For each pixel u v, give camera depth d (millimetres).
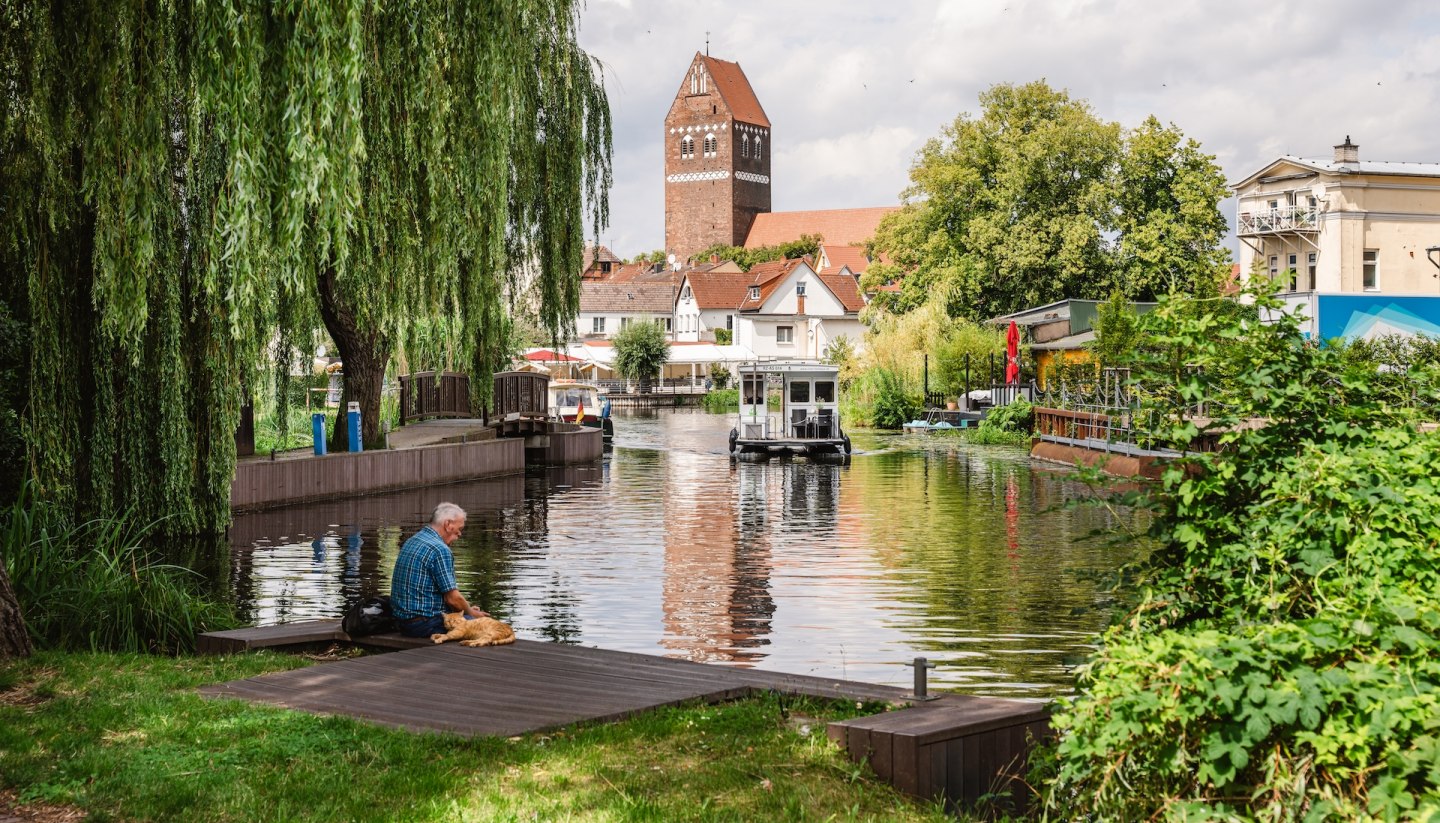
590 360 103438
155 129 11945
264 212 11031
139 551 19297
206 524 21062
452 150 16109
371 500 28547
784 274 110938
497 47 16125
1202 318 6496
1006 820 6168
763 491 31141
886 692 8250
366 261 19594
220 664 9492
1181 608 6117
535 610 15195
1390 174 53625
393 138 15562
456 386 43031
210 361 19781
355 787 6203
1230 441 6316
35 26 12336
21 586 11930
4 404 17375
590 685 8484
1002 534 22438
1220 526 6156
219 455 20594
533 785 6246
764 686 8484
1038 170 61531
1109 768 4898
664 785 6270
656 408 96188
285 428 26141
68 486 18000
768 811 5898
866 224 169125
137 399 19578
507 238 30203
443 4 15484
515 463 37094
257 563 18891
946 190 65312
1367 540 5555
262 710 7730
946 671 11836
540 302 31531
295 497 26969
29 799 6055
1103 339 38031
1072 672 5832
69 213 16312
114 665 9445
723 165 174500
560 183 30812
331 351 47312
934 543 21297
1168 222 60625
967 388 57469
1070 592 16312
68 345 17797
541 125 30594
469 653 9633
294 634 10562
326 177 11078
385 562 19016
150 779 6320
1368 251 53906
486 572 18266
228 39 10742
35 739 7141
